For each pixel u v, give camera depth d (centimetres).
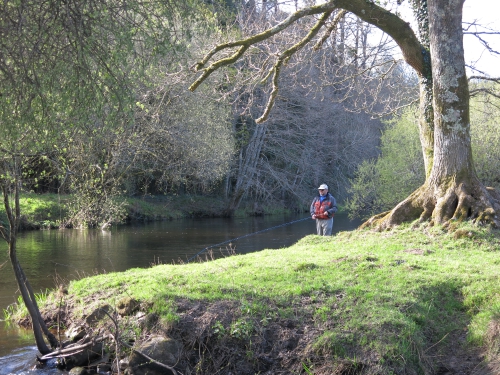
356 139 3853
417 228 1264
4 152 741
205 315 767
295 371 699
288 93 3303
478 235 1155
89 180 2278
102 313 827
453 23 1243
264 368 716
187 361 727
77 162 1841
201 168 2777
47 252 1750
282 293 836
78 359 759
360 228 1373
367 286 864
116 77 779
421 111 1388
